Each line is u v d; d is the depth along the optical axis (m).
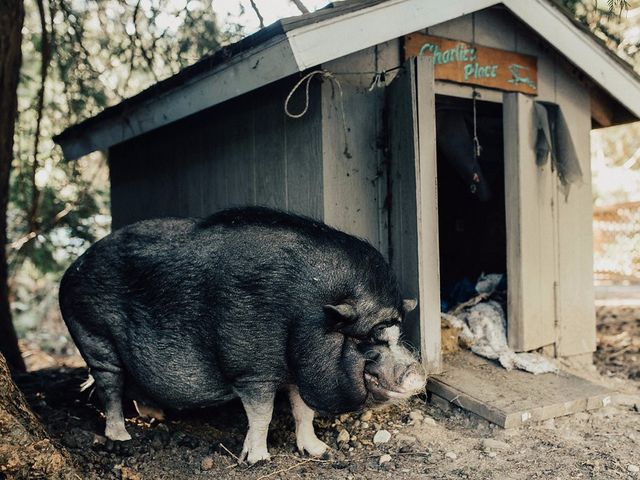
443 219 7.13
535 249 5.21
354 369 3.40
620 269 12.80
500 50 5.17
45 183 8.67
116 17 6.48
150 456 3.81
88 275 3.90
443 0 4.32
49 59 6.44
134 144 6.70
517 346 5.10
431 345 4.46
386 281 3.57
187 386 3.74
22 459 3.06
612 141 14.53
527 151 5.14
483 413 4.20
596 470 3.52
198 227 3.80
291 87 4.57
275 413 4.39
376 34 4.04
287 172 4.66
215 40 6.32
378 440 3.97
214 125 5.41
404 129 4.41
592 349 5.65
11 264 8.89
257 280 3.49
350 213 4.48
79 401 4.86
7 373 3.21
